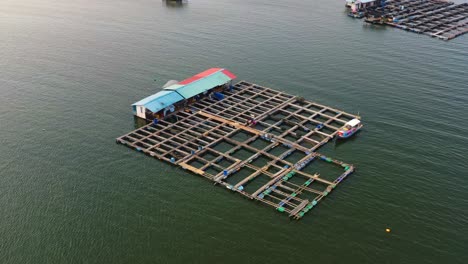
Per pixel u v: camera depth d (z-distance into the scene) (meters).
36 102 96.31
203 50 126.31
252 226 63.59
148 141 83.31
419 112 95.25
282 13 164.38
